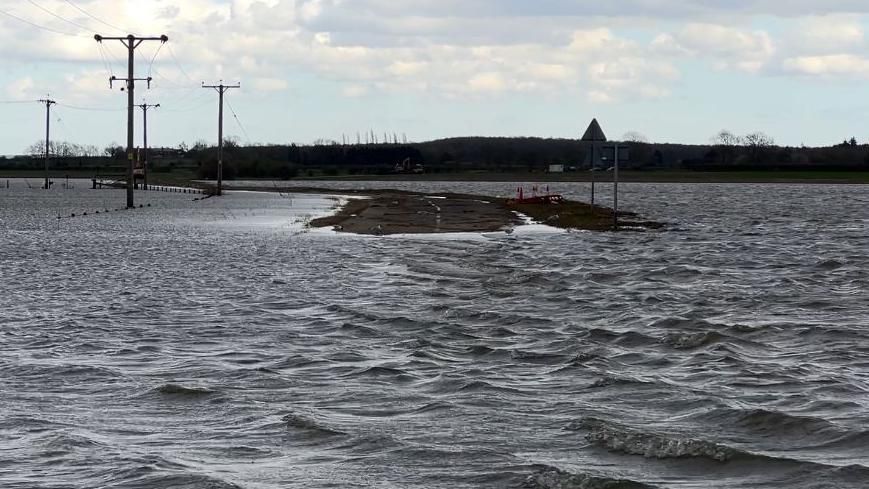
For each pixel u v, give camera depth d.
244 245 53.38
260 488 13.33
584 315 28.55
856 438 15.59
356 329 25.95
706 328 26.12
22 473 13.93
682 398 18.27
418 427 16.39
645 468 14.28
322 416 17.05
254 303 30.92
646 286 35.53
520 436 15.87
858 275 39.25
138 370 20.88
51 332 25.41
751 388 19.12
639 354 22.75
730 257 47.03
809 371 20.73
